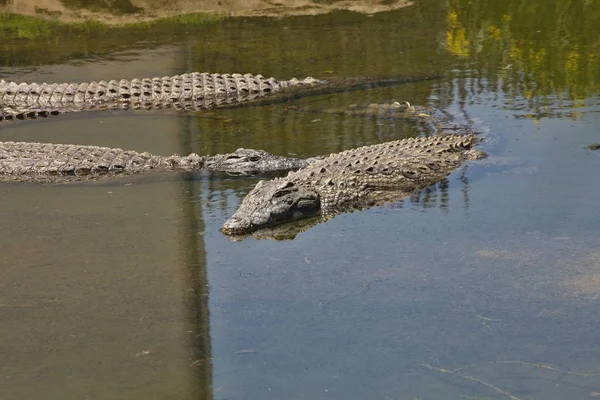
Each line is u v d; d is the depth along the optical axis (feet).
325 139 55.72
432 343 28.55
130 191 46.62
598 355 27.50
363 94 66.28
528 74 68.13
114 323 30.63
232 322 30.35
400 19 93.40
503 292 32.01
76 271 35.42
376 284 33.17
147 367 27.55
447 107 60.29
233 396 25.66
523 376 26.43
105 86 71.61
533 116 56.54
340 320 30.30
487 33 84.64
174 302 32.12
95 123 64.08
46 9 104.63
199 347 28.66
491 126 54.80
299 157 52.03
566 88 63.36
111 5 105.70
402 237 38.17
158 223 41.27
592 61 71.31
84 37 92.12
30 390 26.40
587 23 86.69
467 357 27.66
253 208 41.09
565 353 27.71
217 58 81.46
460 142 50.90
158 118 64.80
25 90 71.31
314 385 26.20
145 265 35.86
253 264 35.65
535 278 33.04
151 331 29.96
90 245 38.37
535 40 80.48
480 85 65.67
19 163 50.55
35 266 36.04
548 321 29.76
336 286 33.12
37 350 28.91
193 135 58.85
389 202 43.75
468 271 33.96
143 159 50.96
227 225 39.88
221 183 47.83
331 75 72.33
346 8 100.27
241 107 66.23
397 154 48.24
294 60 78.95
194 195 45.75
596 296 31.35
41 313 31.65
